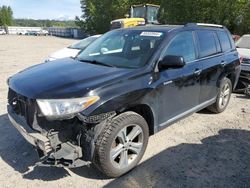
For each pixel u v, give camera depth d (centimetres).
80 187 334
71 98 302
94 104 309
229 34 611
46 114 300
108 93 321
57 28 6881
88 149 317
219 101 575
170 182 348
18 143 435
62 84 324
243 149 439
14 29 7312
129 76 351
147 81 364
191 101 466
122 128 335
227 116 586
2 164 377
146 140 376
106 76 344
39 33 6788
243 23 2136
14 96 357
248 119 572
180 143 451
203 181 353
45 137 308
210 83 515
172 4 2261
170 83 400
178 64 372
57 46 2555
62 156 305
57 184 338
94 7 4769
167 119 415
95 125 316
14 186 332
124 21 1631
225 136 485
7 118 538
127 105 337
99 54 439
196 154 418
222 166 388
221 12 2127
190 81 446
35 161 385
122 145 346
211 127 522
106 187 335
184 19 2253
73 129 316
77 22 5328
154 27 463
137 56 398
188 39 460
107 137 322
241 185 346
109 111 319
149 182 347
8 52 1877
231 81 613
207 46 511
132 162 364
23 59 1479
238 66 617
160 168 377
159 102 387
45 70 386
